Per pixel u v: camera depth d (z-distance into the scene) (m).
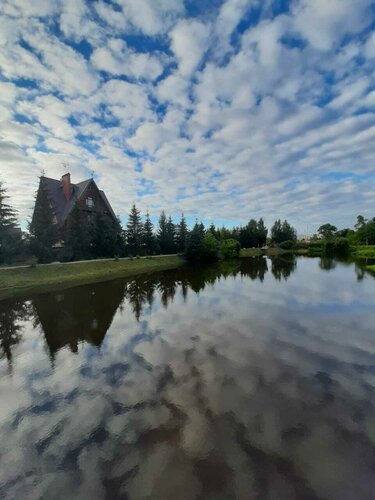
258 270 36.44
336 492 4.87
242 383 8.50
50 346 12.09
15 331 14.15
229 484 5.06
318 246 80.38
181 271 37.84
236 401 7.57
